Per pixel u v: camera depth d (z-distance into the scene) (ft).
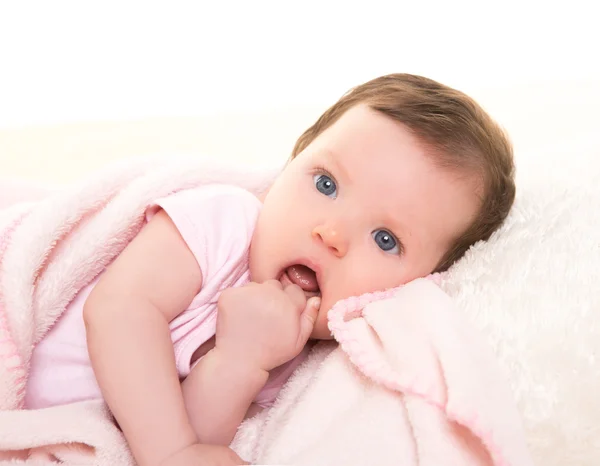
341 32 6.91
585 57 7.14
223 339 3.08
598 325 2.80
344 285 3.28
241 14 6.67
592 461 2.56
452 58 7.13
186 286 3.08
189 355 3.12
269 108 6.56
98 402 3.00
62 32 6.31
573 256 3.15
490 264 3.27
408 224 3.33
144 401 2.69
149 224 3.22
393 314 2.98
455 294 3.15
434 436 2.48
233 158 5.65
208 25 6.61
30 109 6.33
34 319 3.10
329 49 6.91
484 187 3.47
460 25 7.09
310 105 6.64
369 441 2.61
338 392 2.91
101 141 5.80
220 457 2.71
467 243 3.52
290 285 3.33
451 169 3.37
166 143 5.83
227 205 3.37
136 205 3.34
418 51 7.10
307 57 6.86
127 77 6.53
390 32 6.98
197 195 3.35
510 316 2.90
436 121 3.43
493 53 7.16
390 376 2.68
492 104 6.28
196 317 3.17
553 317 2.85
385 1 6.88
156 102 6.64
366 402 2.78
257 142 5.95
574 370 2.69
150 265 3.00
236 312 3.10
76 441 2.70
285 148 5.84
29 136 5.78
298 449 2.76
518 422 2.52
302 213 3.31
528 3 7.11
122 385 2.71
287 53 6.82
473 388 2.52
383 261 3.33
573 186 3.60
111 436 2.75
